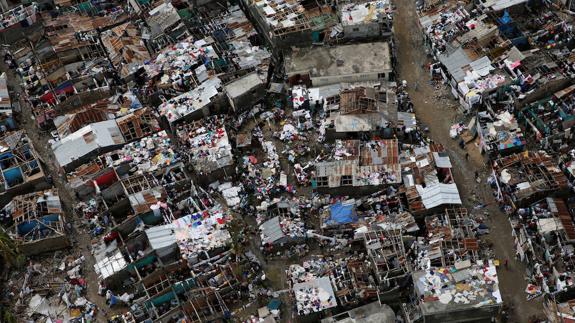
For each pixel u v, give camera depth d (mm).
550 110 74250
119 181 73750
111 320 64875
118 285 68438
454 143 75625
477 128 74812
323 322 61344
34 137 82938
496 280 61062
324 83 81250
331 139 76438
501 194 69312
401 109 78812
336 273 65500
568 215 65938
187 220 70125
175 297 65438
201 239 68625
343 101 76875
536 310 62281
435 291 60750
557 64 77125
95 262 70500
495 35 81188
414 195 69062
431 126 77562
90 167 76000
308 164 74625
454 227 66500
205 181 74812
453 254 63875
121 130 79062
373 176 71000
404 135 75750
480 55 79188
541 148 72625
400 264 63656
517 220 67562
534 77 75875
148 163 76000
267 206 71562
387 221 67875
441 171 71875
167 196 72312
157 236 68688
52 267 70812
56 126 81125
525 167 69125
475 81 77125
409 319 61312
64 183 77750
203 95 80812
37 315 67188
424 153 72625
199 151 76000
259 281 67000
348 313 61594
